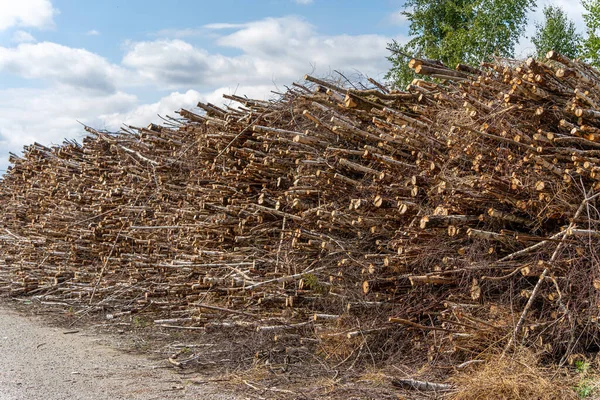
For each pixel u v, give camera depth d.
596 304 4.59
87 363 5.87
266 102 8.05
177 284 7.56
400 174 5.84
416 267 5.52
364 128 6.52
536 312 5.04
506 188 5.01
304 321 6.24
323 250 6.34
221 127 8.17
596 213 4.76
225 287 7.02
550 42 22.23
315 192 6.61
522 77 5.12
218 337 6.48
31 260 10.69
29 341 6.96
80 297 9.13
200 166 8.56
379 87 7.00
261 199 7.14
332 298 6.01
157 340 6.93
